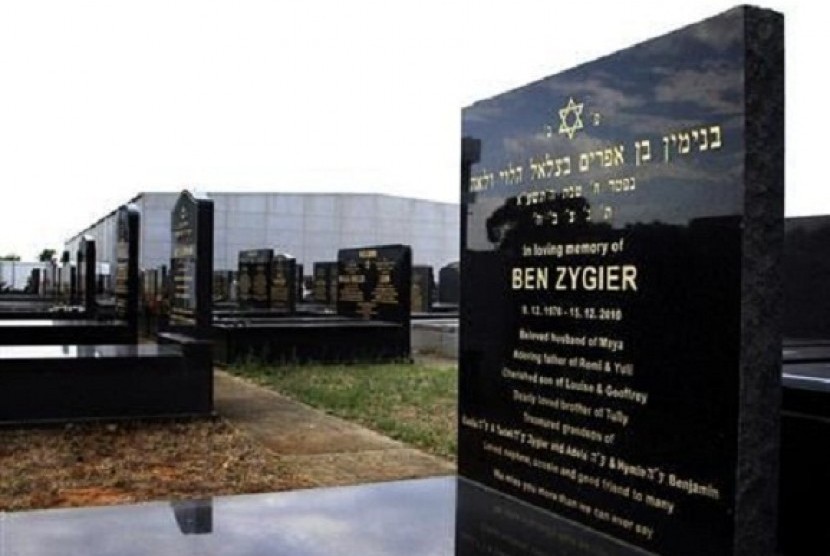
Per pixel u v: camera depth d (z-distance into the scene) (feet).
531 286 12.59
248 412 33.32
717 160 9.41
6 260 203.10
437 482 14.78
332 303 76.43
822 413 14.28
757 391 9.17
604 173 11.16
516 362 12.94
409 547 11.40
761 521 9.21
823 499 14.19
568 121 11.87
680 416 9.85
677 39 9.97
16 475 22.58
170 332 39.45
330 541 11.68
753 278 9.13
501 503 12.93
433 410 33.71
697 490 9.60
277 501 13.74
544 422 12.28
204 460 24.70
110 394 30.60
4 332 44.01
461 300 14.42
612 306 10.95
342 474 23.02
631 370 10.60
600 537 11.03
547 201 12.28
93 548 11.29
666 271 10.09
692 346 9.70
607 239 11.06
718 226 9.39
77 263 78.95
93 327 45.70
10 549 11.23
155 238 119.65
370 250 56.44
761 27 9.16
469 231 14.21
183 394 31.42
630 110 10.70
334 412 33.37
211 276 35.06
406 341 52.75
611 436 10.93
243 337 49.47
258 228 133.18
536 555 10.59
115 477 22.52
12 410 29.60
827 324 26.13
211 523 12.53
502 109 13.37
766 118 9.19
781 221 9.29
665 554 10.03
